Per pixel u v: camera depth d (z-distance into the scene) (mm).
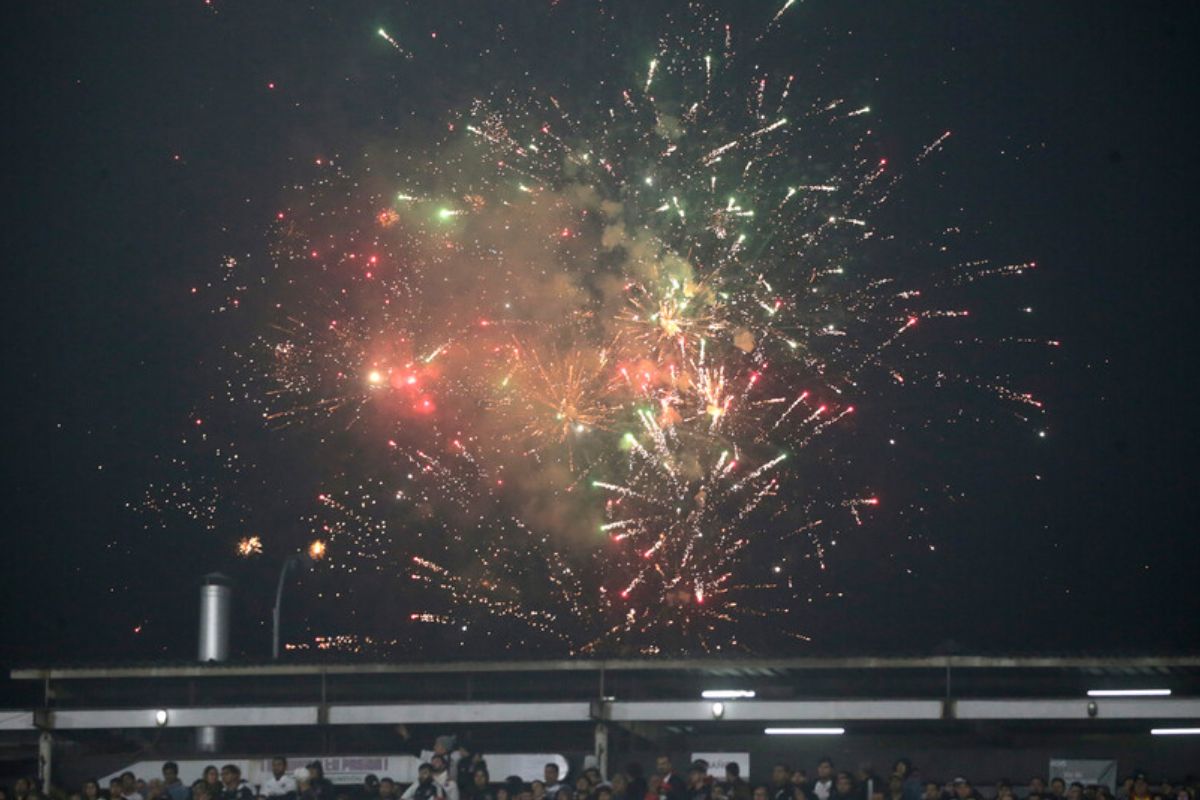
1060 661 44125
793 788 43000
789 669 45938
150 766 46156
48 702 46312
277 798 44594
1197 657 43906
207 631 49469
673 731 46688
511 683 46438
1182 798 41188
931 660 44344
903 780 43750
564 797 42188
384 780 44469
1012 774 45469
